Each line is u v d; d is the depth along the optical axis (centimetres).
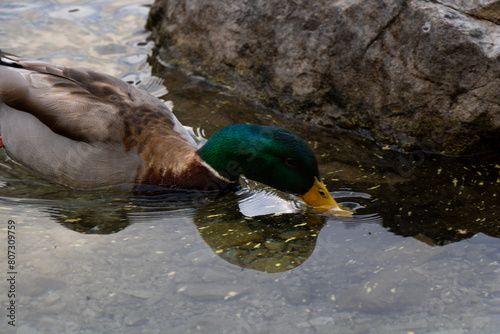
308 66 507
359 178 433
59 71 444
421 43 445
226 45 562
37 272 325
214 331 291
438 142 464
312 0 500
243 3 543
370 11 468
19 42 602
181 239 364
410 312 306
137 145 406
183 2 597
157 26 636
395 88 466
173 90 562
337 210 386
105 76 445
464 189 418
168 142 413
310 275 332
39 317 295
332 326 296
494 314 304
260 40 536
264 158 391
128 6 693
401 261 344
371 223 380
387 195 411
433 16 438
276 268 338
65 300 306
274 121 518
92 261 337
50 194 408
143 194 414
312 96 512
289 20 514
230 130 404
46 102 416
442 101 450
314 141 487
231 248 356
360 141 489
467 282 326
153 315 299
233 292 318
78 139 401
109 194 411
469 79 436
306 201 393
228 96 557
